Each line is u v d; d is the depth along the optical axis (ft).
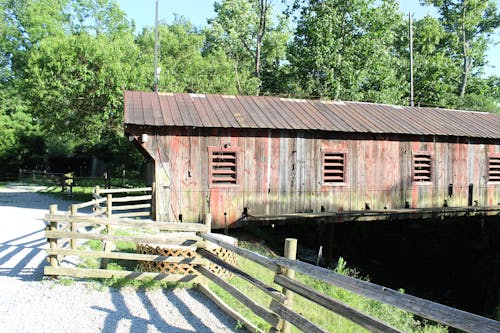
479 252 62.13
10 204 59.21
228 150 45.78
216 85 106.73
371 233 70.13
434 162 55.31
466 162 57.31
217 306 21.68
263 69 138.00
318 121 49.96
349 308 12.92
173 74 100.32
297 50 108.37
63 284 23.50
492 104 118.11
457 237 66.85
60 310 20.17
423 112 61.87
